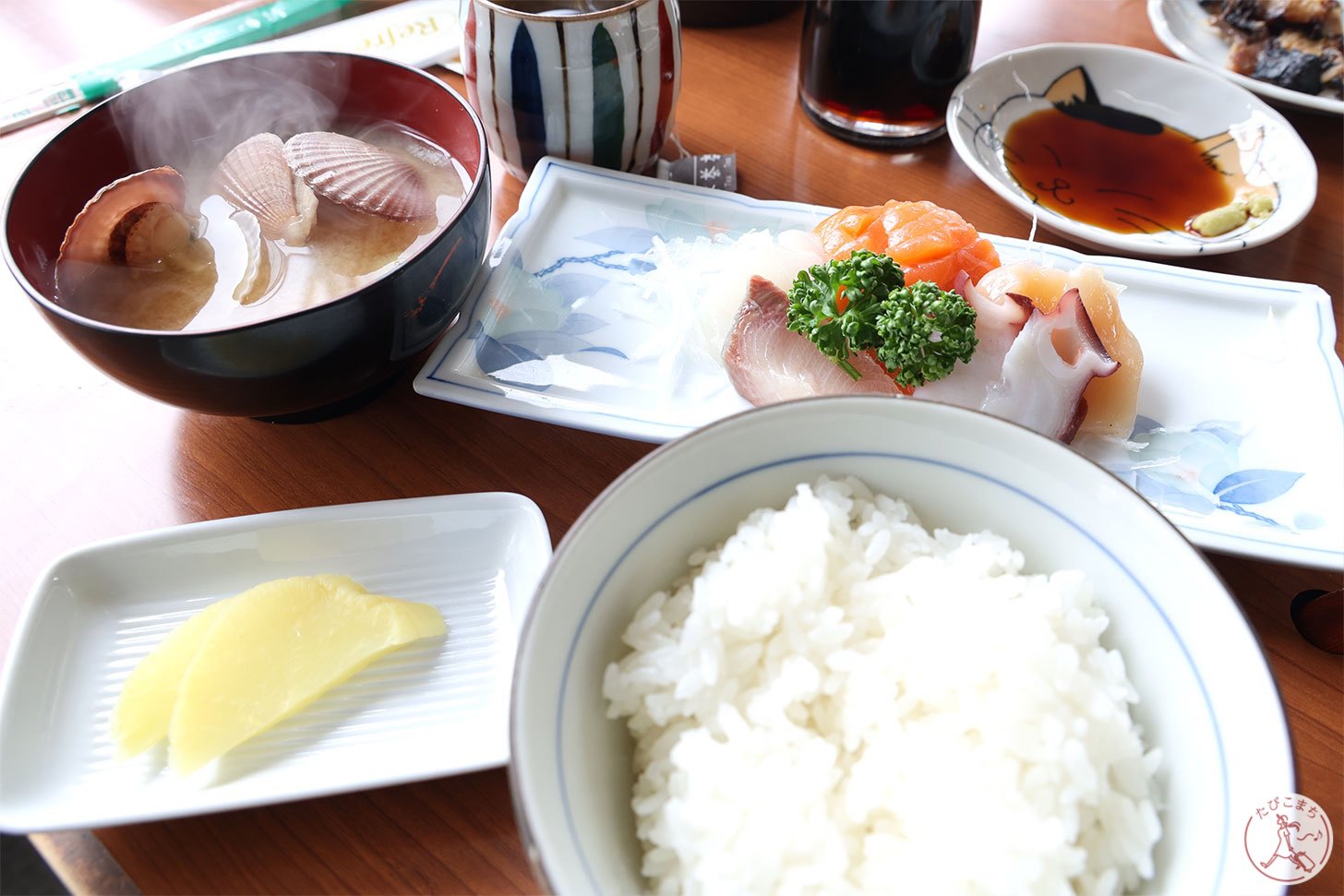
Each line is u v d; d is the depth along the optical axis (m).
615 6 0.38
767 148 0.41
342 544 0.28
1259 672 0.20
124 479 0.30
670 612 0.23
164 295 0.29
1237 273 0.36
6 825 0.23
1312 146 0.41
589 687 0.22
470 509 0.28
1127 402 0.30
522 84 0.35
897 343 0.29
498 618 0.27
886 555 0.24
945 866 0.21
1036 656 0.22
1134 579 0.22
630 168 0.39
